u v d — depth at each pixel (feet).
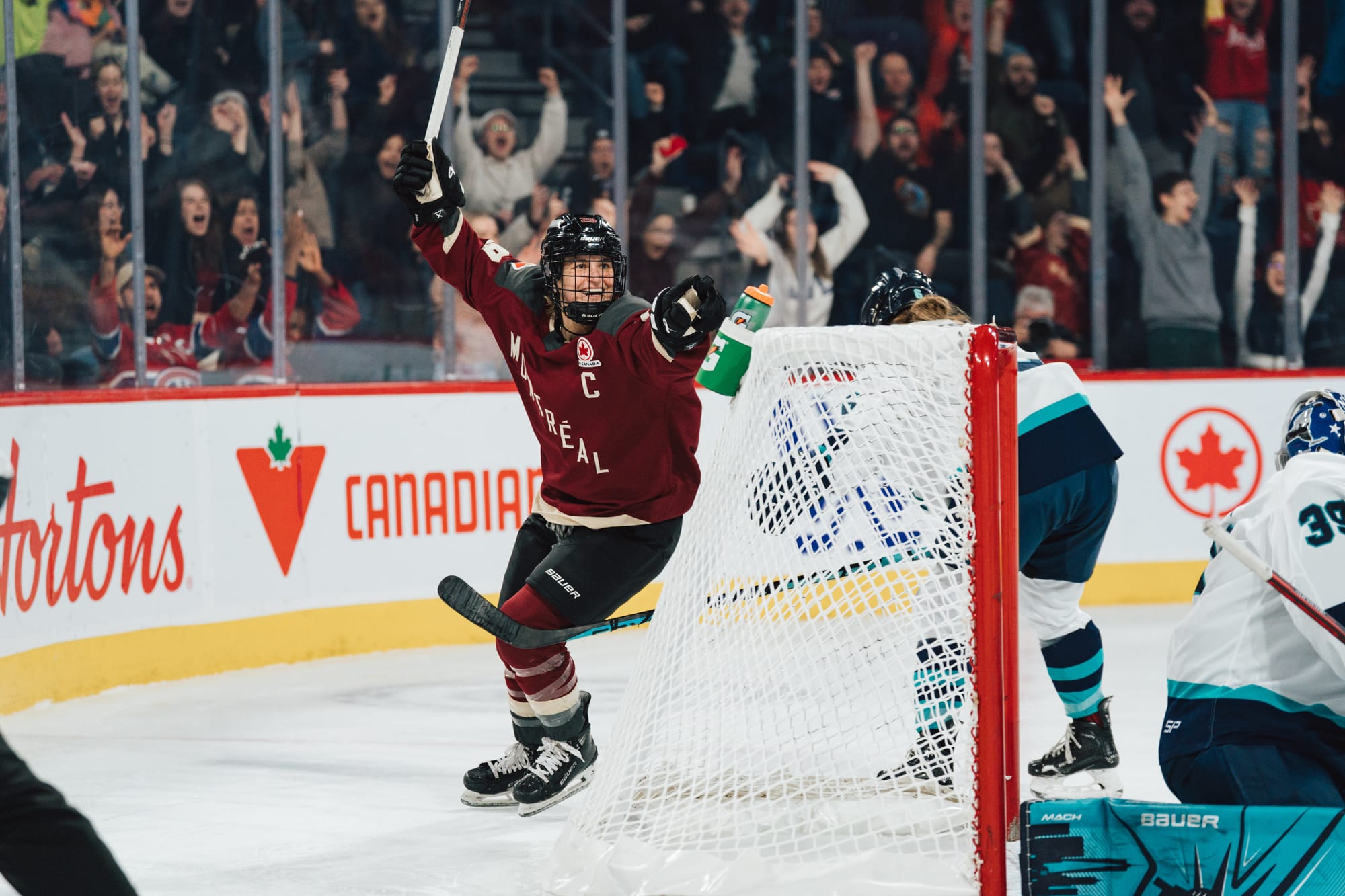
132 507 42.70
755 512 23.15
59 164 50.21
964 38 64.28
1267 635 19.22
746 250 64.03
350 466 48.80
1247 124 65.31
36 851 15.46
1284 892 17.99
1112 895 18.74
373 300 58.54
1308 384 60.18
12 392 39.47
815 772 22.11
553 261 24.47
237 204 55.21
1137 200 65.00
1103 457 27.58
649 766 22.84
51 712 39.22
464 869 24.97
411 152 26.09
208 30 54.65
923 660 24.09
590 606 25.70
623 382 24.67
